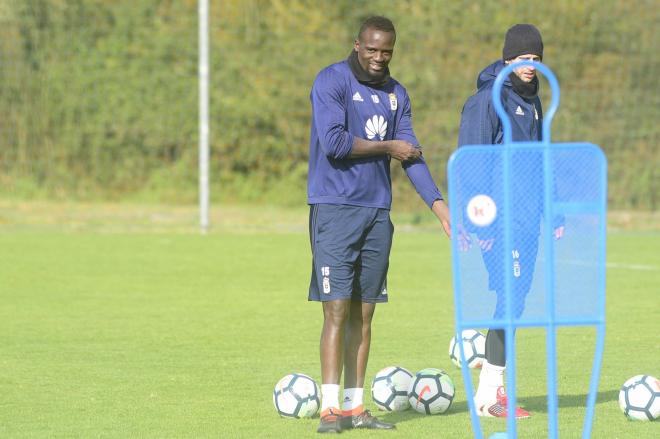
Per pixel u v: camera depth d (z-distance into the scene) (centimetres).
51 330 3155
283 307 3638
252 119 8162
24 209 7381
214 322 3316
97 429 1970
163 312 3512
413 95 8238
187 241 5838
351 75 1995
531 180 1557
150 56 8356
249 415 2089
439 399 2109
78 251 5306
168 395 2278
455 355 2603
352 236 1978
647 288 4144
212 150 8169
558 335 3098
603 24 8262
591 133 8044
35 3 8156
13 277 4366
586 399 2256
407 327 3216
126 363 2648
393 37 1980
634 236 6375
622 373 2539
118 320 3344
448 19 8494
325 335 1969
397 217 7225
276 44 8375
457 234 1556
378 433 1944
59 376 2483
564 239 1581
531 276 1573
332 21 8506
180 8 8469
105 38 8350
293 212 7644
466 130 2092
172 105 8281
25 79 8119
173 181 8200
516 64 1570
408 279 4384
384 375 2177
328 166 1991
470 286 1570
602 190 1564
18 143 8081
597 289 1574
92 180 8144
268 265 4834
